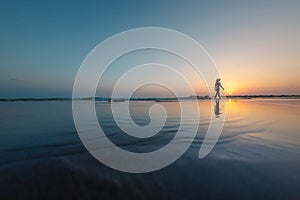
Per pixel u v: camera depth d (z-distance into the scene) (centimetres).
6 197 246
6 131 629
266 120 870
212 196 260
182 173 327
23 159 369
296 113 1128
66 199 245
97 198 249
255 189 278
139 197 255
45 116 1004
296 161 381
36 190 261
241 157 405
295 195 264
